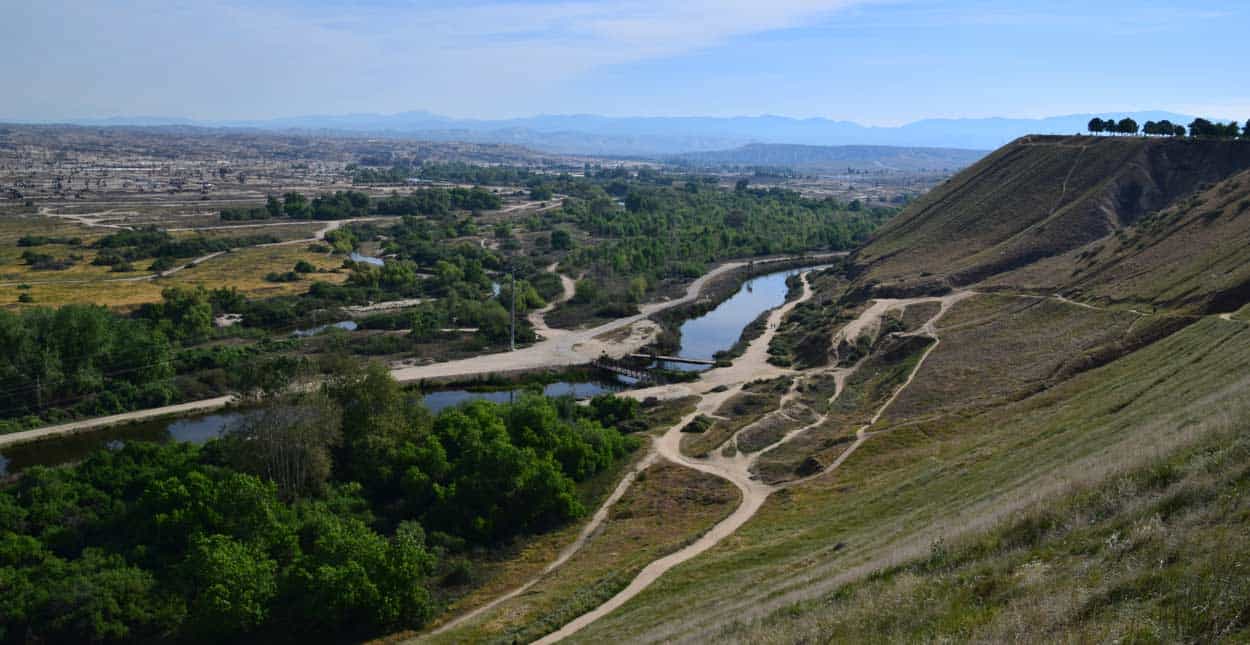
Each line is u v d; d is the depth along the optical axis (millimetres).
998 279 145000
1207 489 27312
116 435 96312
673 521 69062
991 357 100688
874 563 36500
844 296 165625
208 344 129250
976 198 198625
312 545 63469
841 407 100125
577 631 46969
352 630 54000
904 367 107812
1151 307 97375
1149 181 168250
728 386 116812
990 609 25516
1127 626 21281
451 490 71312
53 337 104625
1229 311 83688
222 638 52938
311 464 73000
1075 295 117438
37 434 92750
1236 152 166250
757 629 32000
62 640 52250
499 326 143875
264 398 92750
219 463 74062
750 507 69875
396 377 119062
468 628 50781
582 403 106562
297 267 187375
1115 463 35562
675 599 47562
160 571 59875
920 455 70938
